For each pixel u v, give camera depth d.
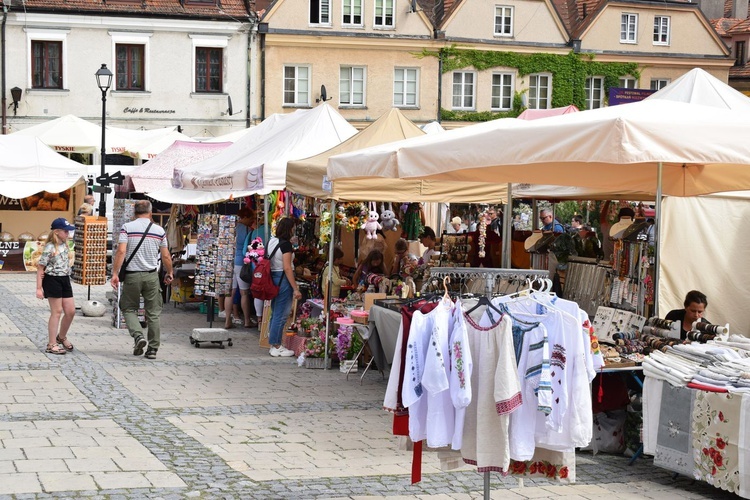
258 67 40.19
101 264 16.14
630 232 11.91
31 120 38.00
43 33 37.88
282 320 13.76
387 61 41.41
